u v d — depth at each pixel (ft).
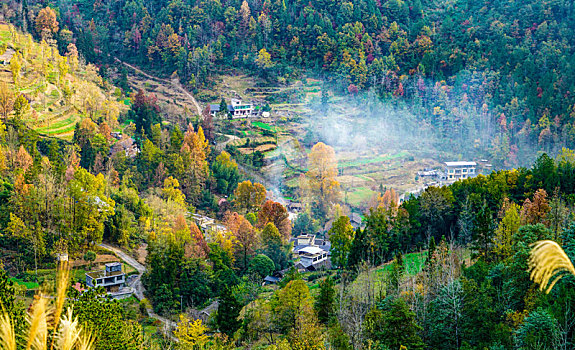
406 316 247.50
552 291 256.11
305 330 279.08
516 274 282.97
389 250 424.46
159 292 411.95
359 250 411.95
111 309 228.02
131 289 431.84
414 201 447.01
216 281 433.48
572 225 306.14
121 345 217.36
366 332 262.47
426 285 296.92
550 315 232.53
